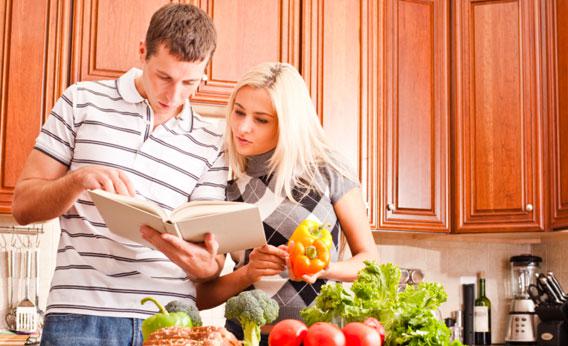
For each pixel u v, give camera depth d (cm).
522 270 419
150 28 189
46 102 310
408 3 371
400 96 365
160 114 201
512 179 364
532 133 364
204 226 165
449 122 372
